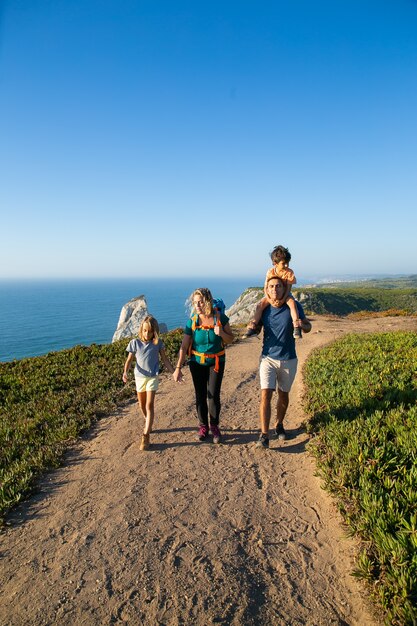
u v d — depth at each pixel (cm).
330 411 712
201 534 423
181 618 314
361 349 1230
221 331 616
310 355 1294
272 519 446
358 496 448
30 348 19762
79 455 657
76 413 877
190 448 650
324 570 363
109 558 391
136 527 441
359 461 509
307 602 328
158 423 784
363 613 312
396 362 1004
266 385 610
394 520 390
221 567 371
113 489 530
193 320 638
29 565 389
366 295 11962
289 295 593
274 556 385
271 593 339
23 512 490
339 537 406
